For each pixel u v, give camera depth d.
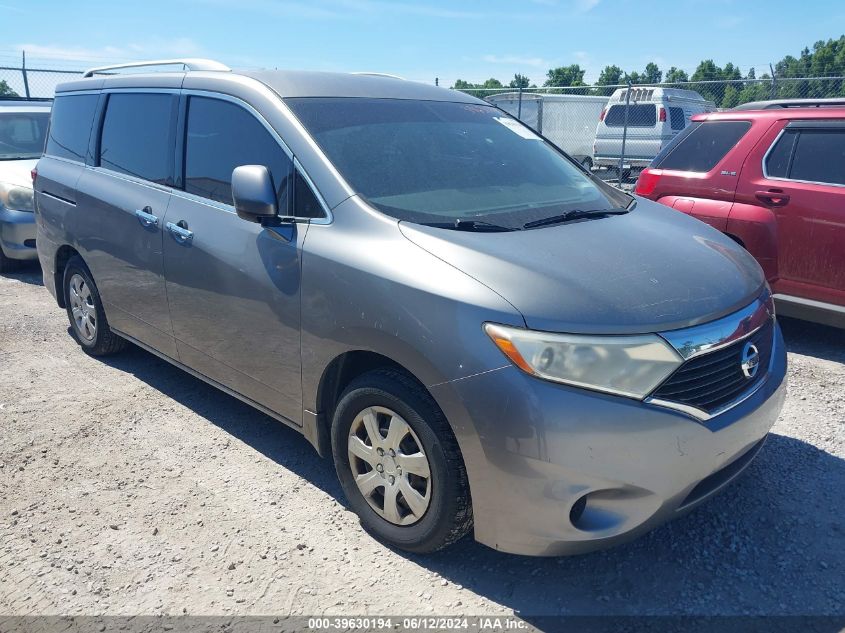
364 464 3.08
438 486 2.70
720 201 5.70
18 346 5.53
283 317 3.22
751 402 2.78
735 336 2.73
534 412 2.41
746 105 6.02
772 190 5.37
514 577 2.85
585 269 2.73
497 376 2.46
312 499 3.41
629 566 2.91
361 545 3.06
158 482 3.55
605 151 17.73
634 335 2.49
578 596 2.74
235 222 3.50
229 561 2.95
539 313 2.49
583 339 2.45
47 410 4.38
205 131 3.82
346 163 3.23
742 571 2.86
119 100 4.61
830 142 5.18
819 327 5.96
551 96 17.52
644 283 2.71
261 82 3.62
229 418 4.27
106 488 3.50
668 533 3.12
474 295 2.57
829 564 2.89
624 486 2.47
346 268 2.92
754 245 5.48
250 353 3.48
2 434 4.06
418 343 2.63
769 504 3.30
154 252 4.02
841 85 12.88
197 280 3.71
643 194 6.33
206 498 3.41
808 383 4.71
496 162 3.70
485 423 2.49
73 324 5.30
